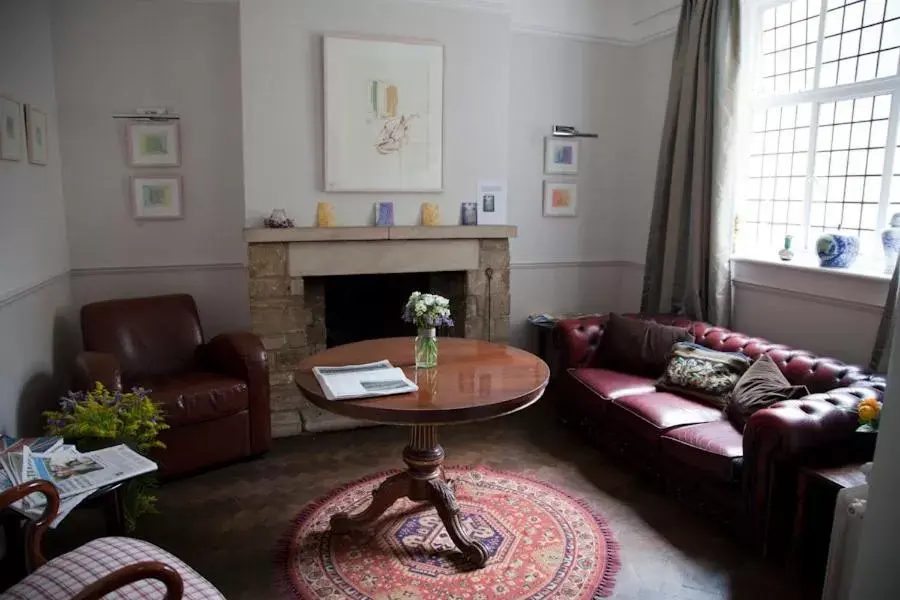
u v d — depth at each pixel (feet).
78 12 12.16
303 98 12.52
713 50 12.28
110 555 5.36
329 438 11.96
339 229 12.51
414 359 9.02
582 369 11.96
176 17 12.70
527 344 16.26
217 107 13.15
